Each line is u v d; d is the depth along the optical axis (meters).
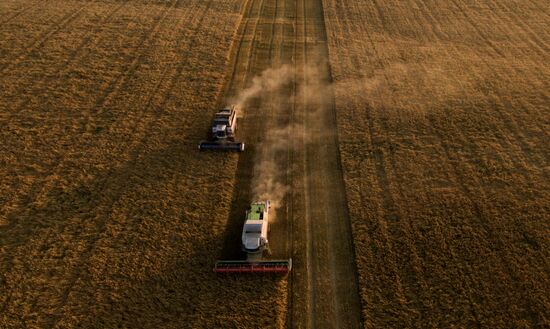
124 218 23.50
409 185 25.47
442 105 32.53
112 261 21.16
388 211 23.81
